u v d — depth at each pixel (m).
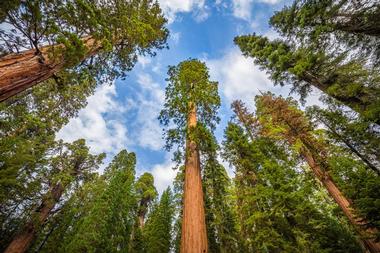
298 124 13.88
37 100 15.93
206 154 12.30
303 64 10.95
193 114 11.11
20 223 13.77
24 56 5.74
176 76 11.30
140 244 23.53
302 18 10.43
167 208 25.36
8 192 12.32
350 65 9.67
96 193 21.47
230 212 14.65
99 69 10.20
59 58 5.86
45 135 16.11
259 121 16.95
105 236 18.08
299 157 14.18
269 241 10.30
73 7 5.68
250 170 13.55
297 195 11.38
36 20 4.87
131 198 24.34
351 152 10.25
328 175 11.77
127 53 10.76
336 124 10.73
